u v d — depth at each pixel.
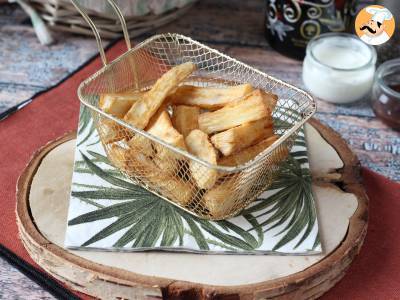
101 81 0.46
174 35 0.46
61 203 0.41
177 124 0.40
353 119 0.53
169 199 0.40
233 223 0.39
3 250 0.40
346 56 0.55
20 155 0.47
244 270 0.37
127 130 0.39
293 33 0.57
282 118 0.46
